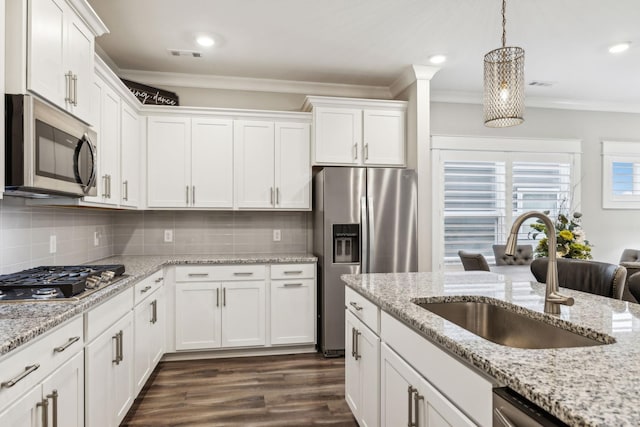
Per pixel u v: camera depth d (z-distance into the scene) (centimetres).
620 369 85
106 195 262
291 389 275
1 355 107
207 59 344
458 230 447
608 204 491
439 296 169
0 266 194
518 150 464
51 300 162
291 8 260
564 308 146
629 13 270
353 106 375
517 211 461
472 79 403
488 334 167
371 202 345
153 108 346
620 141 495
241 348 343
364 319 193
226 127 360
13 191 162
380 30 293
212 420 232
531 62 360
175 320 328
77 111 195
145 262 313
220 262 332
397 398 151
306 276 349
